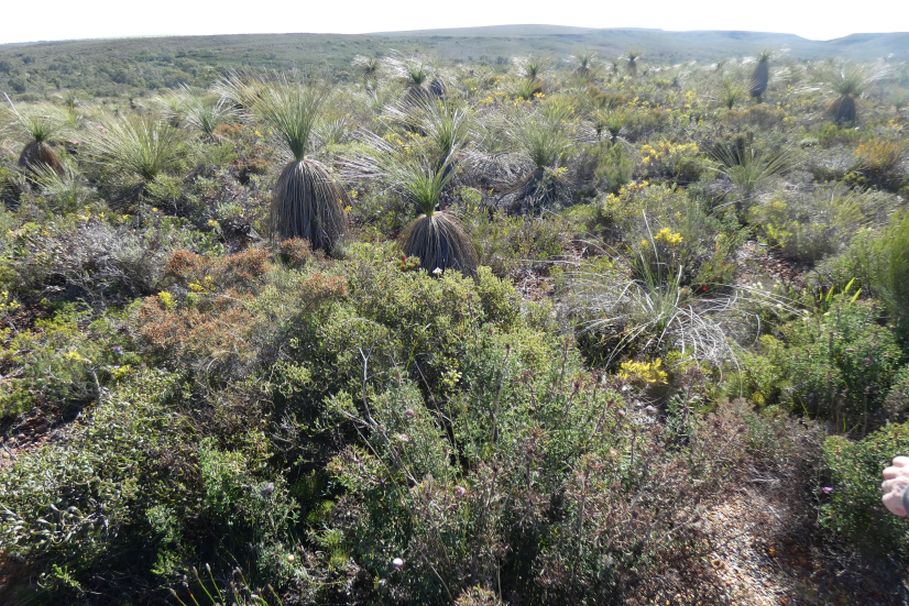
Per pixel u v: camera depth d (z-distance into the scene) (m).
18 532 2.00
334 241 5.09
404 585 1.77
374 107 10.57
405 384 2.46
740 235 4.84
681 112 10.24
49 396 3.21
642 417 2.67
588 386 2.33
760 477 2.38
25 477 2.12
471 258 4.65
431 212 4.63
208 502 2.13
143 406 2.47
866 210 5.44
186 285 4.14
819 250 4.75
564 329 3.71
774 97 13.16
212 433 2.53
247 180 6.96
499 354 2.45
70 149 8.20
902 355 2.90
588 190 6.62
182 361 2.96
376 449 2.32
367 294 3.40
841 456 2.05
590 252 5.16
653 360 3.46
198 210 5.89
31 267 4.49
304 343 3.03
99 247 4.55
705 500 1.96
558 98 9.77
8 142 8.57
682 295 4.06
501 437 2.16
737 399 2.73
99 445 2.29
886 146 6.94
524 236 5.19
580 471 1.82
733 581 2.04
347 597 1.99
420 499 1.76
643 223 5.07
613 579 1.67
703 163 6.86
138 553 2.22
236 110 10.19
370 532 1.91
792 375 2.86
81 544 2.02
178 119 10.13
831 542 2.17
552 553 1.76
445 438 2.41
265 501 2.14
